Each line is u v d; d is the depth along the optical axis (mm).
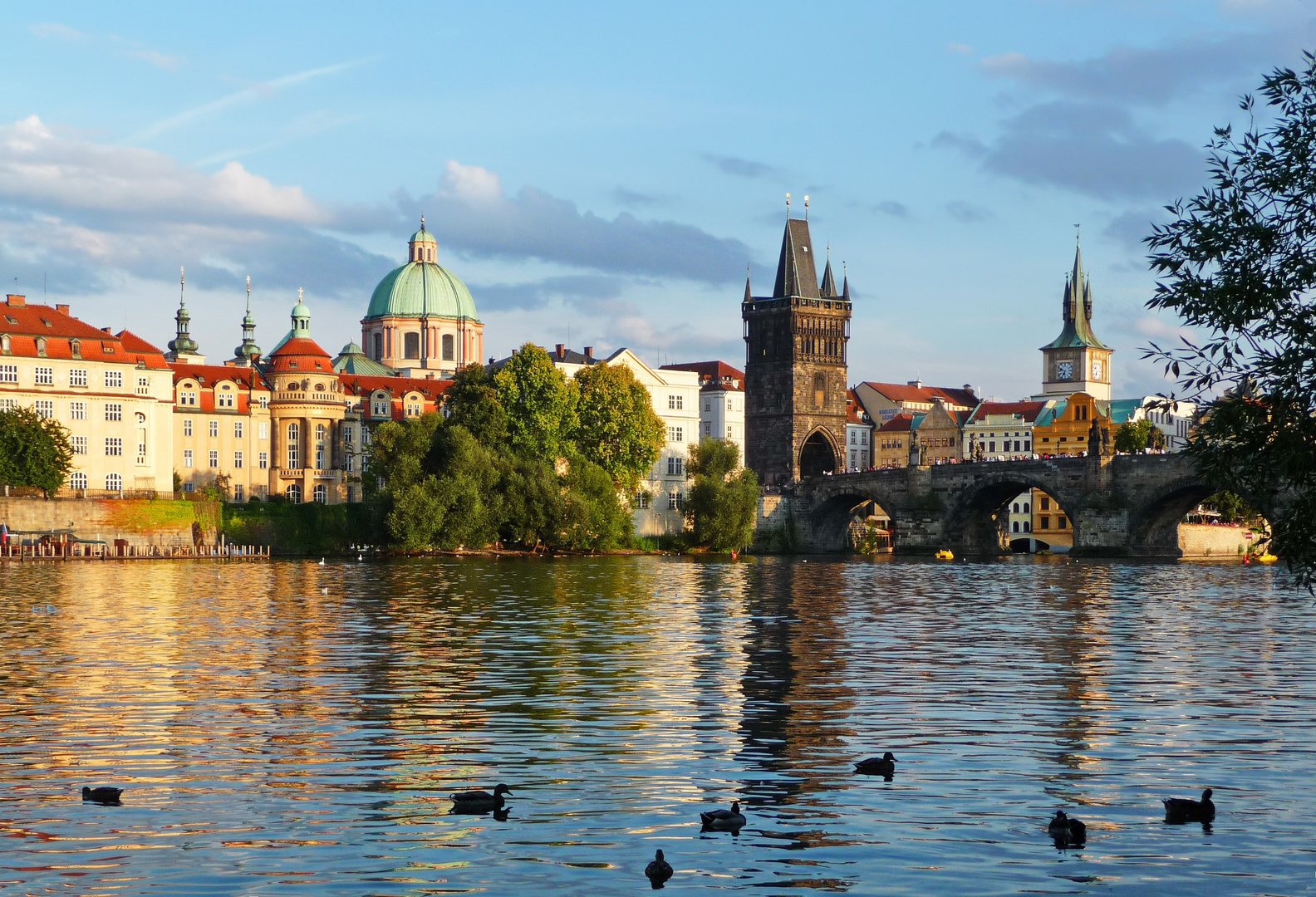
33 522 194000
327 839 38500
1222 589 141625
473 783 44562
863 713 57312
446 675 67875
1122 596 131000
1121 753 49094
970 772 46250
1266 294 41750
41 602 111688
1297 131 42344
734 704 59312
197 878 35312
